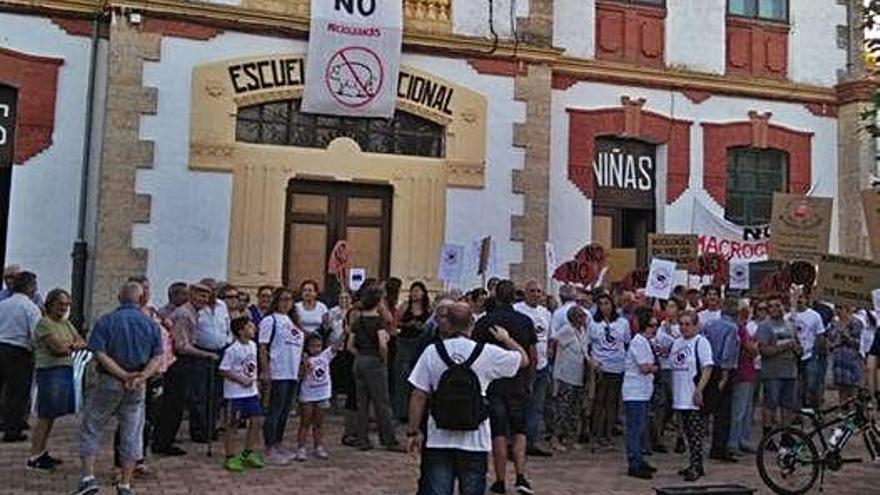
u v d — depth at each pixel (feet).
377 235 52.24
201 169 48.62
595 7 57.93
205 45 49.06
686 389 34.65
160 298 47.32
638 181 59.00
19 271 40.63
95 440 27.94
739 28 61.26
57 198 47.96
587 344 40.40
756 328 42.70
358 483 31.27
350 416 38.60
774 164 61.67
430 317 40.14
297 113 51.01
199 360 35.58
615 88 57.82
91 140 48.52
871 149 61.11
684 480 34.17
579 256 48.14
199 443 37.83
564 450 39.65
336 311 42.88
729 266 51.62
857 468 37.88
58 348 31.53
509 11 54.34
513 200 53.57
